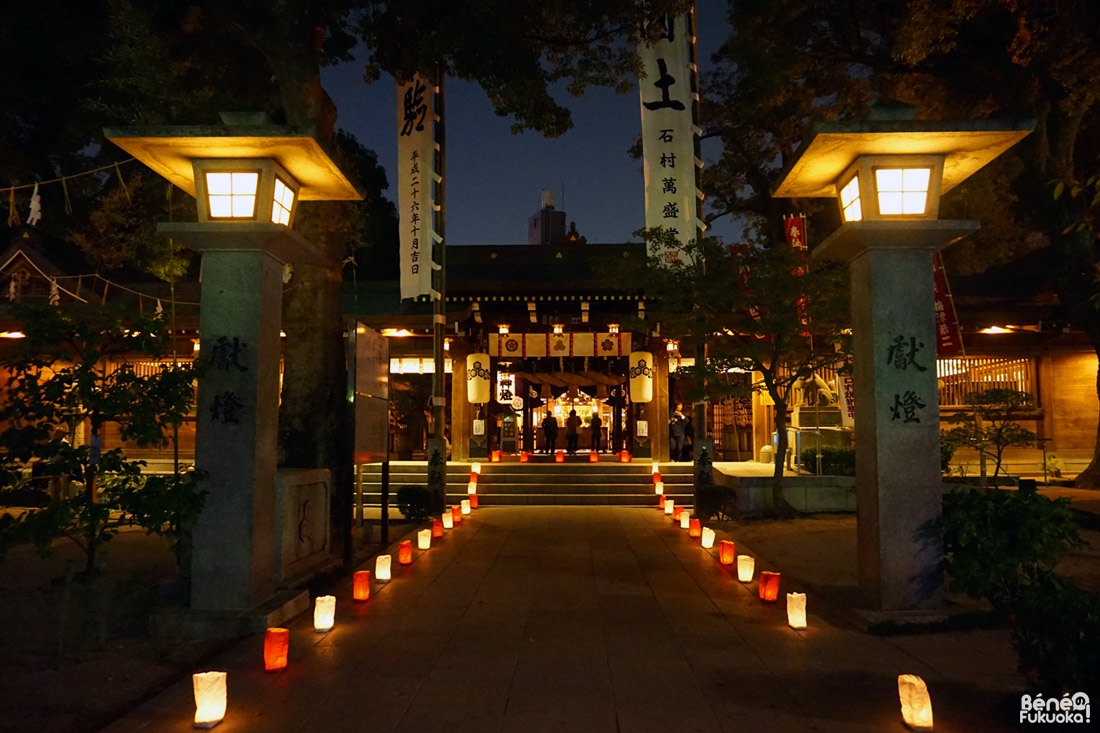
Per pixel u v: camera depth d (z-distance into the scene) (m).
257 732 4.57
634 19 12.36
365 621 7.24
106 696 5.29
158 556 10.74
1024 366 20.56
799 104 18.80
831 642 6.47
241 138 6.73
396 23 12.40
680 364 20.78
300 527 9.23
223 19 10.62
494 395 22.42
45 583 8.83
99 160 18.98
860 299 7.46
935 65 16.72
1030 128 6.53
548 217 32.16
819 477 14.97
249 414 7.10
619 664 5.87
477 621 7.22
